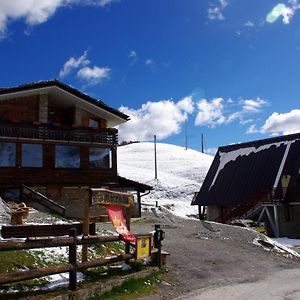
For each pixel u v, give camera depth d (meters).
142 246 14.27
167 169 93.38
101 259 12.18
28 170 29.64
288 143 39.44
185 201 66.31
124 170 86.62
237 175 41.34
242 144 45.00
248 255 20.56
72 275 10.72
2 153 28.95
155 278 14.06
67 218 24.41
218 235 24.94
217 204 40.41
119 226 13.62
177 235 24.55
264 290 13.52
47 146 30.72
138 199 35.72
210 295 12.73
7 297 9.45
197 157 108.25
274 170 37.72
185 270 16.05
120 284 12.34
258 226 35.06
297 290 13.56
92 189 12.59
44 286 10.55
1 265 11.00
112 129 33.53
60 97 32.94
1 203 20.03
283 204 34.88
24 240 10.09
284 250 22.84
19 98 31.02
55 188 30.62
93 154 32.66
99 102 33.66
